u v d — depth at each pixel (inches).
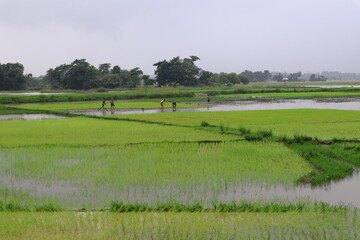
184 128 885.8
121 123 1011.3
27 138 733.9
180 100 2155.5
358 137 720.3
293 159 527.5
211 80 4389.8
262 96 2428.6
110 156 556.4
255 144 649.6
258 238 279.7
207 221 311.9
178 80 4138.8
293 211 330.6
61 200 374.3
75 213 331.9
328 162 517.0
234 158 536.1
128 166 495.8
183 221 311.6
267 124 955.3
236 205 348.5
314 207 343.6
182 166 491.5
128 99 2495.1
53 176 458.0
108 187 414.0
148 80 4252.0
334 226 301.1
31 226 302.5
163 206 349.4
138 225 304.5
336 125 919.0
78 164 509.4
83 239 279.6
